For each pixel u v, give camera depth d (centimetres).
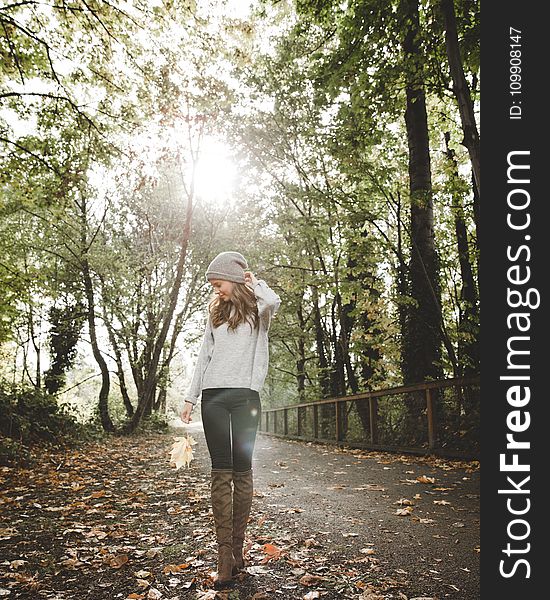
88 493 626
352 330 1661
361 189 1288
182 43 1117
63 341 2127
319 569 308
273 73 1404
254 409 322
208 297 2383
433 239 1219
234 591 279
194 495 584
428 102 1565
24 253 1988
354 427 1239
